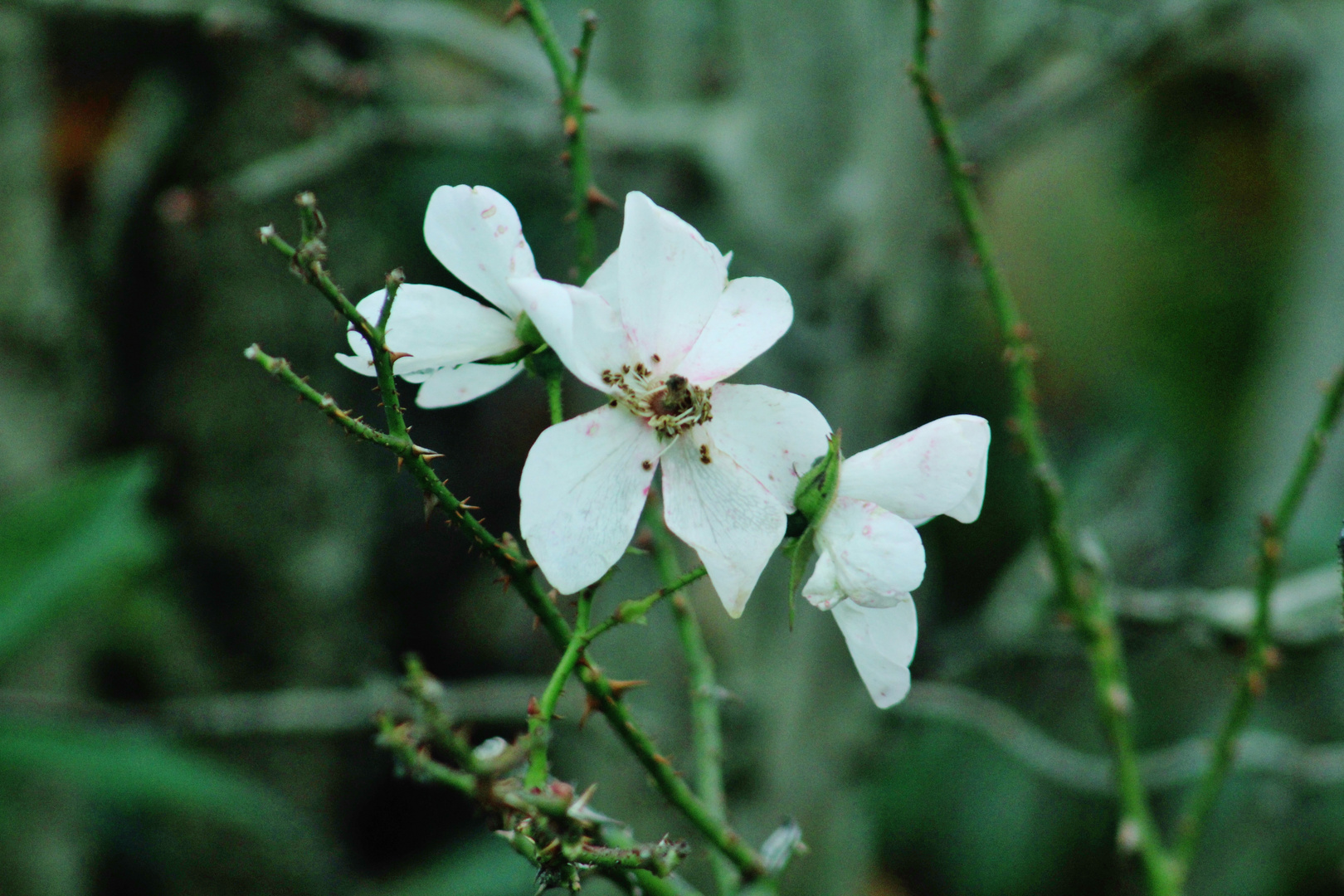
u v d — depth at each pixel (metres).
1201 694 1.71
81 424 1.41
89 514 1.05
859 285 1.16
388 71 1.31
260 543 1.48
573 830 0.74
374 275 1.52
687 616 0.83
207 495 1.47
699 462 0.77
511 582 0.76
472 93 1.34
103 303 1.43
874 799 1.50
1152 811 1.65
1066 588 0.85
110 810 1.44
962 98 1.16
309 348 1.47
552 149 1.13
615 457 0.77
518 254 0.77
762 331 0.77
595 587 0.76
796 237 1.16
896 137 1.14
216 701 1.17
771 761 1.21
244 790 1.15
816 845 1.22
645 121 1.16
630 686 0.77
